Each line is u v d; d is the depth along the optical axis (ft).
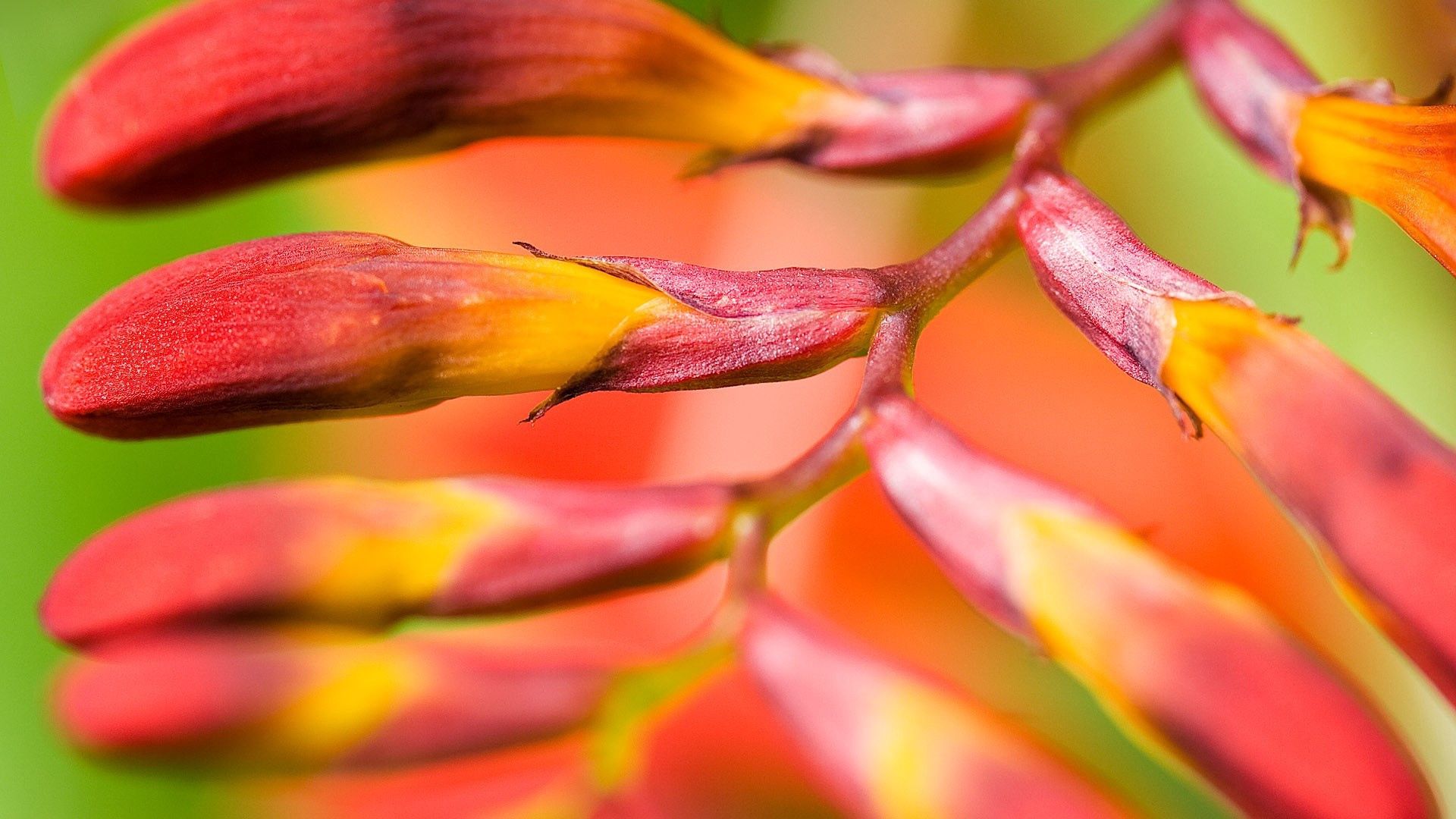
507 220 0.61
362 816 0.50
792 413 0.57
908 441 0.42
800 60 0.48
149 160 0.44
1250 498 0.56
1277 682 0.39
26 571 0.53
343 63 0.44
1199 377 0.42
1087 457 0.58
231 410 0.42
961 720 0.41
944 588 0.56
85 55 0.53
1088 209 0.44
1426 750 0.53
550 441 0.58
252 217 0.57
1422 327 0.53
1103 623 0.40
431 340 0.42
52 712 0.41
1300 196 0.47
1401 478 0.40
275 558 0.42
